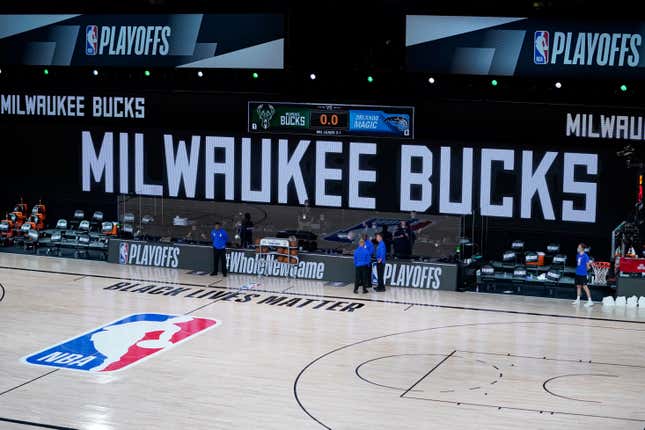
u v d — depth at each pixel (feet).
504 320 79.15
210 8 99.55
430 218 94.73
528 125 94.84
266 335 74.08
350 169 101.09
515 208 96.43
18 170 115.65
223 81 104.06
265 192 104.22
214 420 56.13
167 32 101.30
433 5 91.97
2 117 113.91
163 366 66.33
